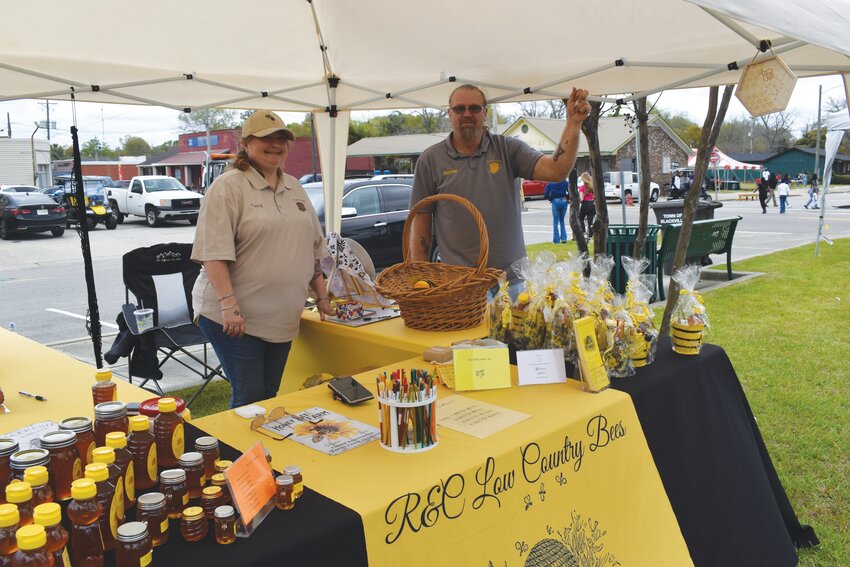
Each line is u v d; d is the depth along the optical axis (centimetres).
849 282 852
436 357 232
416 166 340
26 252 1352
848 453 346
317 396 208
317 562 126
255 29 336
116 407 141
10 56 313
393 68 393
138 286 421
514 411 191
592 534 184
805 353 532
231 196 256
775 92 253
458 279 262
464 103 310
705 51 307
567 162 298
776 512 248
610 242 725
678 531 206
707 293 793
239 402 273
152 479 139
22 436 174
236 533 125
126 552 111
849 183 4628
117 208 1983
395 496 142
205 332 274
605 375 211
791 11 169
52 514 100
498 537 161
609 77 356
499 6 297
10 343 281
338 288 317
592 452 190
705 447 231
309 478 150
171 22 309
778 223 1830
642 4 270
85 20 289
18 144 2508
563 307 221
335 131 460
